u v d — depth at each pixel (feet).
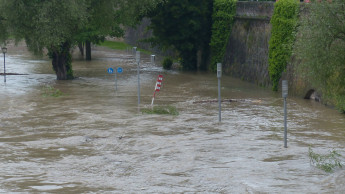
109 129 76.28
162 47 172.76
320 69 63.72
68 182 50.31
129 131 74.84
